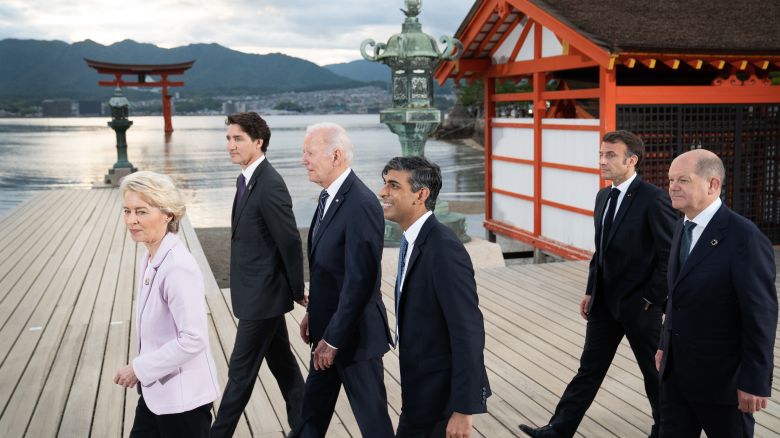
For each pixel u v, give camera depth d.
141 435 2.83
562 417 3.91
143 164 40.88
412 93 9.67
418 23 9.73
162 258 2.66
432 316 2.74
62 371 5.00
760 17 9.58
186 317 2.62
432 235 2.73
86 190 17.61
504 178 11.84
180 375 2.71
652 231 3.69
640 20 9.08
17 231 11.39
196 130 128.88
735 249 2.80
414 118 9.52
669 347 3.03
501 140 11.84
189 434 2.75
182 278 2.63
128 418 4.21
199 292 2.69
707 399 2.90
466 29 11.09
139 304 2.74
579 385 3.92
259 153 3.90
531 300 7.05
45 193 17.02
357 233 3.25
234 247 3.90
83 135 99.88
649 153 8.90
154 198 2.62
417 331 2.77
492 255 9.42
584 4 9.51
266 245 3.84
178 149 58.97
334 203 3.36
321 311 3.45
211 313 6.45
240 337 3.84
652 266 3.74
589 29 8.59
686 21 9.18
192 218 18.11
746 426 2.90
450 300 2.65
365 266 3.22
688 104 8.91
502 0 10.06
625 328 3.82
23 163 42.38
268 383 4.88
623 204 3.81
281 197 3.79
